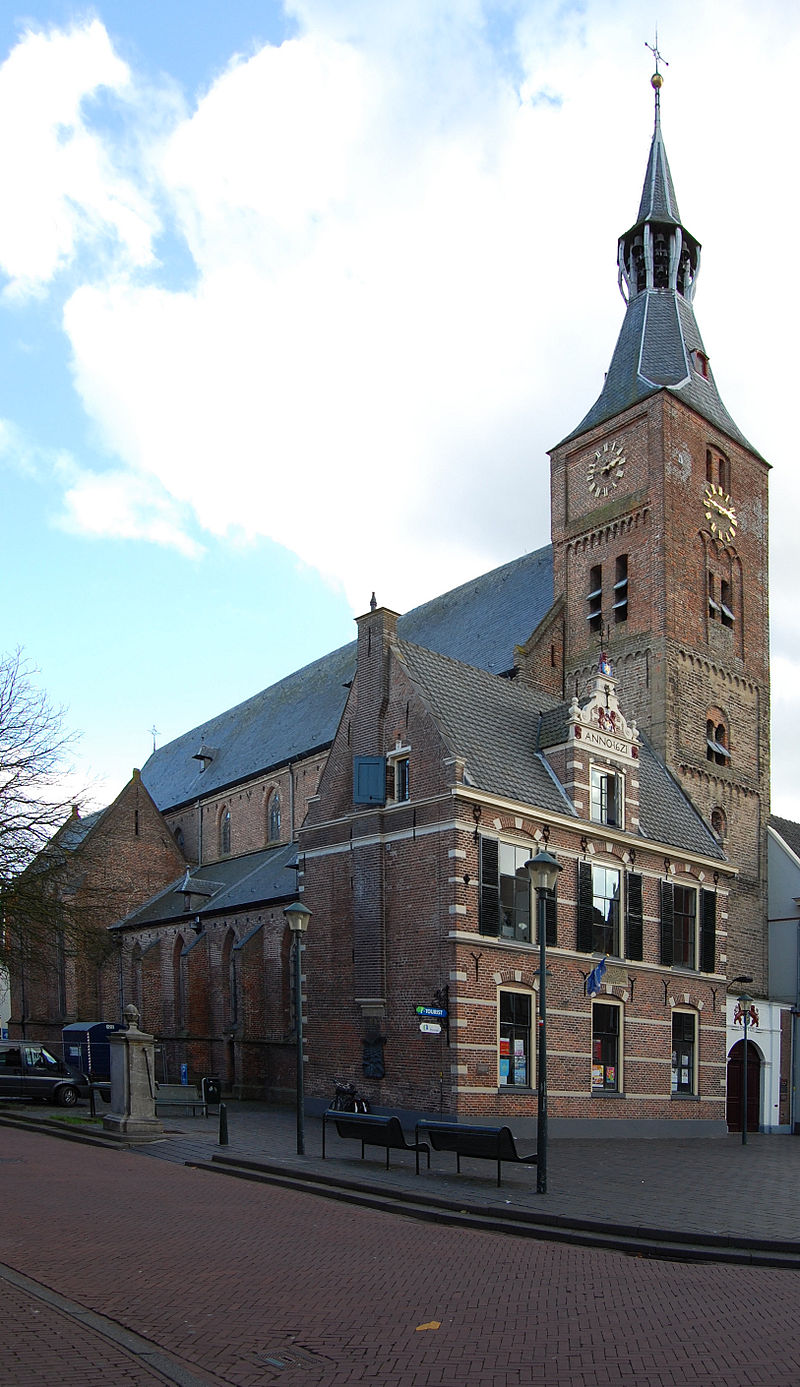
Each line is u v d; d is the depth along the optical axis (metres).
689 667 46.62
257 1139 27.05
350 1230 16.48
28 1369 9.45
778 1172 24.73
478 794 30.98
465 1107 29.17
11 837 41.84
